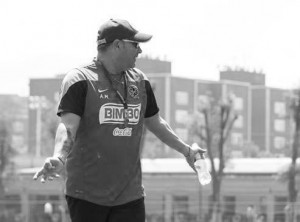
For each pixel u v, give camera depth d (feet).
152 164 364.79
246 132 629.51
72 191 45.55
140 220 46.06
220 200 341.21
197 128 343.26
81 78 44.65
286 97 341.41
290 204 278.87
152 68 628.69
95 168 45.11
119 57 44.83
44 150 432.25
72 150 45.42
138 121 45.91
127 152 45.52
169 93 568.00
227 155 347.56
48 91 593.01
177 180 343.26
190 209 312.50
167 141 47.85
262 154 523.70
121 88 45.34
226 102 347.56
